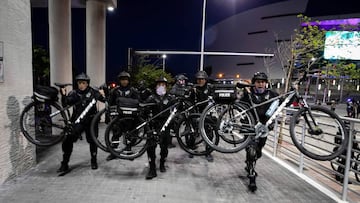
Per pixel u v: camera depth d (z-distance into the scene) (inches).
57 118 170.2
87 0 374.3
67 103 152.1
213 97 146.9
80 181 145.6
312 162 189.6
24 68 154.3
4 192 127.8
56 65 305.3
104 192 131.9
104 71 395.2
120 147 163.5
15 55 144.9
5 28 135.1
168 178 156.3
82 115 152.1
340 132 140.7
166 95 174.9
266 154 225.9
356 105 735.1
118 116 151.9
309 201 130.0
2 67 133.0
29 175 152.4
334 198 134.2
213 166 183.5
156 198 127.5
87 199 123.1
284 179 160.6
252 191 139.6
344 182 132.3
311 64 293.4
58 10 299.1
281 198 132.7
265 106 152.3
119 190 135.2
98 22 376.2
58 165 172.6
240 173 169.8
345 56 296.4
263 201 128.8
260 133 142.5
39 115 151.3
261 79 152.0
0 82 131.9
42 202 118.5
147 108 162.6
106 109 155.6
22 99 152.6
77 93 154.7
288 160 220.2
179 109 175.2
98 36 379.2
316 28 286.8
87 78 155.9
